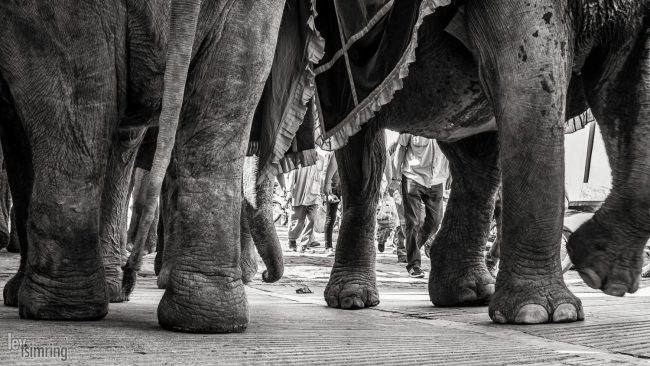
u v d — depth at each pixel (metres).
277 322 3.96
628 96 4.69
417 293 7.41
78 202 3.29
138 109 3.66
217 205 3.25
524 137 4.34
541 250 4.38
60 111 3.24
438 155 10.15
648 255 11.09
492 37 4.47
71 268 3.33
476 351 3.07
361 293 5.48
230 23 3.29
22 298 3.36
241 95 3.31
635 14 4.61
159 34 3.36
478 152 5.87
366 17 5.05
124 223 6.82
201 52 3.28
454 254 5.79
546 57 4.31
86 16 3.19
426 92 5.37
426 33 5.19
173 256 3.29
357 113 5.15
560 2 4.41
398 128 5.71
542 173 4.32
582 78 5.00
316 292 7.14
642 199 4.58
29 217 3.35
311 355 2.68
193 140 3.27
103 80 3.25
